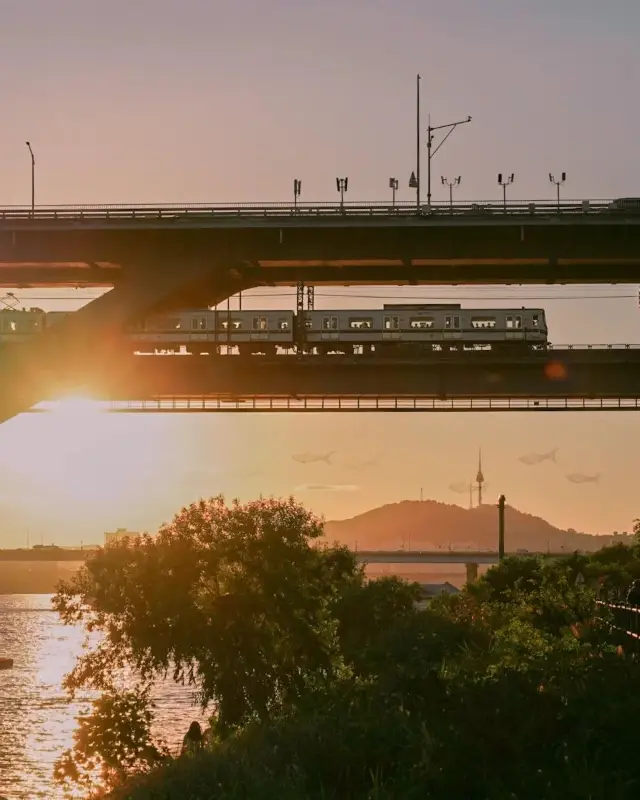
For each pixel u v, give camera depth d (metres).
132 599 65.00
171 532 67.88
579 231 97.69
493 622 74.50
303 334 109.06
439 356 102.62
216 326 108.12
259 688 64.25
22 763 118.00
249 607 64.94
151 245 100.12
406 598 97.50
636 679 35.41
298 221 97.69
